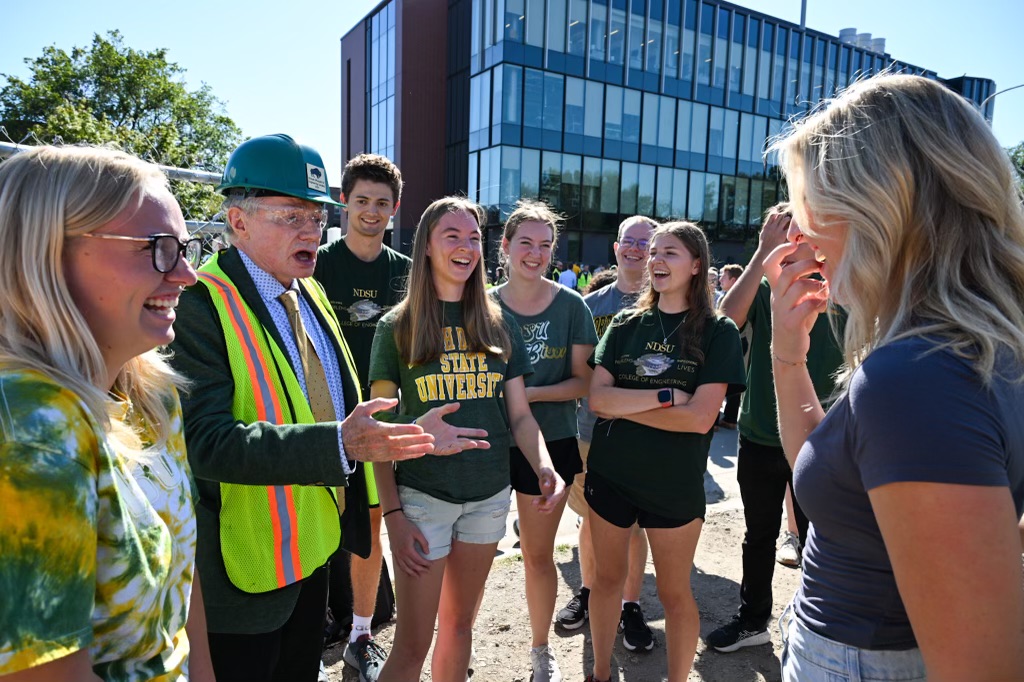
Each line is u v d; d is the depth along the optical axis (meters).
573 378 3.06
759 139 30.84
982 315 0.89
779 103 31.02
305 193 1.85
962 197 0.95
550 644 3.02
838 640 1.07
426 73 29.22
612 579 2.52
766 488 2.92
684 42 28.25
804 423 1.49
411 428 1.49
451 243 2.13
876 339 1.06
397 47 29.09
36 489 0.80
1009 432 0.84
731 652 2.97
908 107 0.99
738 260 31.02
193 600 1.45
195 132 29.69
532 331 3.03
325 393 2.00
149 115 27.89
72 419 0.87
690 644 2.40
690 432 2.34
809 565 1.18
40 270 0.91
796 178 1.16
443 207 2.20
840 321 2.82
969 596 0.79
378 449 1.48
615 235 27.92
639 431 2.40
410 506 2.14
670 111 28.42
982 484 0.80
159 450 1.18
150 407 1.20
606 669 2.57
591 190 27.16
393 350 2.30
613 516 2.45
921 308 0.96
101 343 1.04
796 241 1.47
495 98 25.72
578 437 3.49
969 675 0.79
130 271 1.00
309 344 2.00
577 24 26.03
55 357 0.92
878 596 1.03
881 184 0.98
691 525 2.35
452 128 29.23
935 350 0.88
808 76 31.41
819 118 1.10
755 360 2.95
